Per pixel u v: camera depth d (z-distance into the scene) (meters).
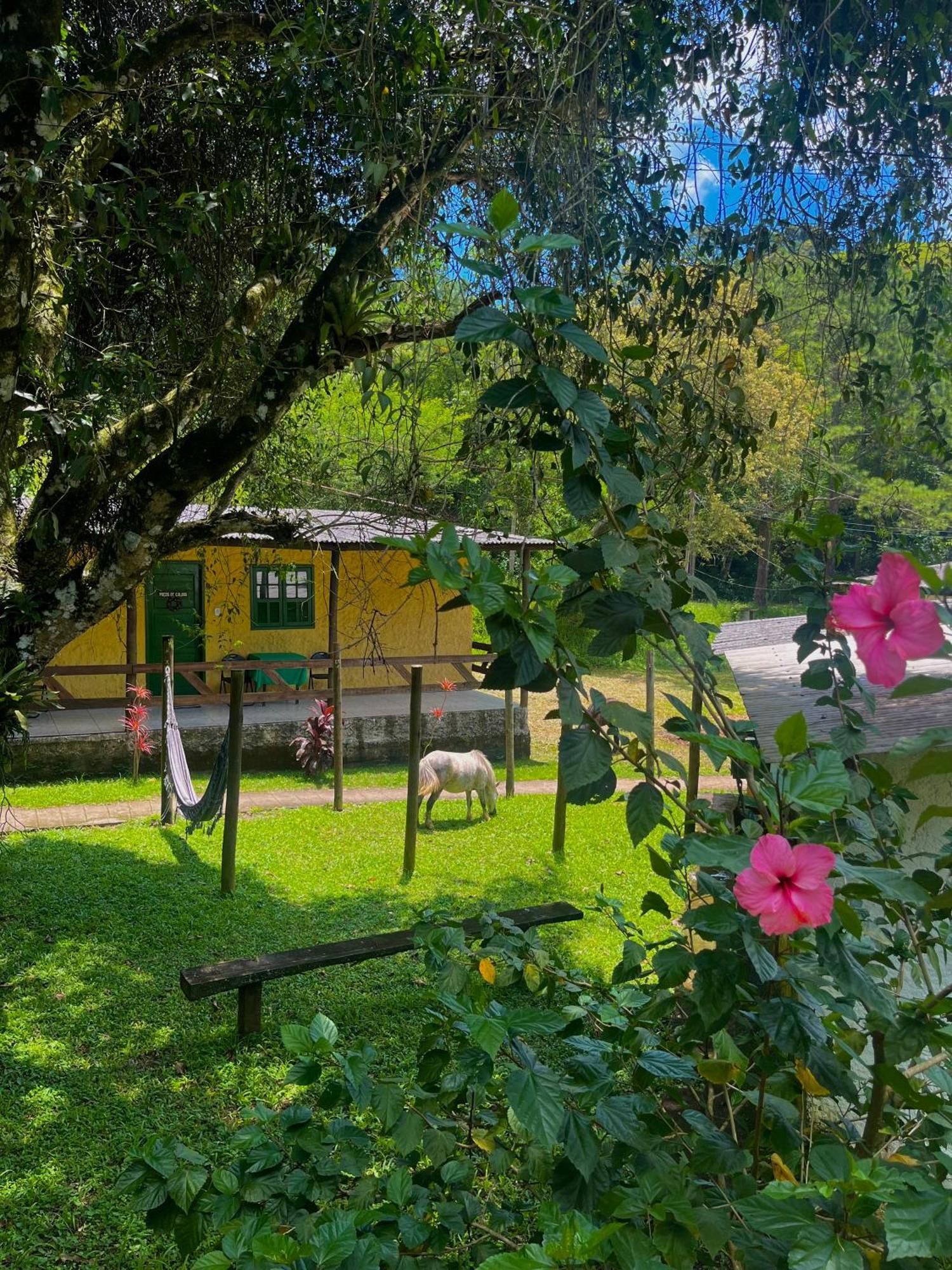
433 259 5.26
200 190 5.79
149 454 5.56
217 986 4.94
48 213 4.78
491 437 4.89
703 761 12.61
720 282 4.92
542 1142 1.21
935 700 2.89
